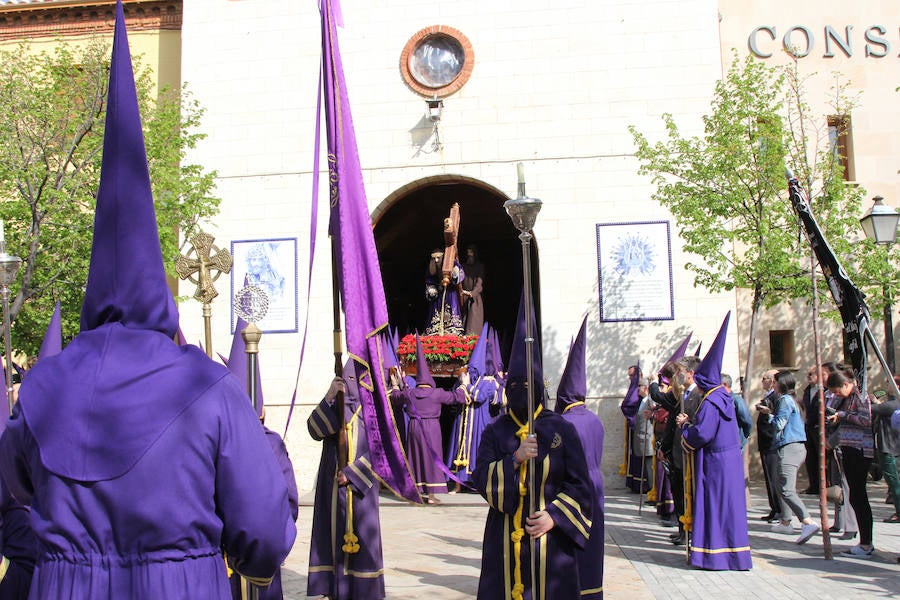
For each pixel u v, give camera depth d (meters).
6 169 13.59
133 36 19.27
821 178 17.23
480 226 24.78
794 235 14.73
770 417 11.58
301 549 10.64
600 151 17.09
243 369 6.70
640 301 16.67
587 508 4.85
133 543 2.57
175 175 15.81
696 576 8.52
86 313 2.89
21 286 13.54
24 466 2.83
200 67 18.09
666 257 16.70
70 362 2.78
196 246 7.11
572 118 17.22
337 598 7.40
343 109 7.28
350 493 7.44
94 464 2.60
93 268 2.88
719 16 17.94
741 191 14.56
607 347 16.62
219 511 2.75
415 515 13.44
